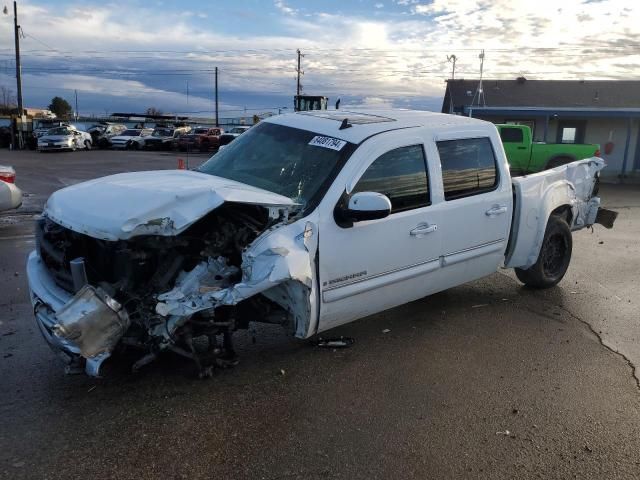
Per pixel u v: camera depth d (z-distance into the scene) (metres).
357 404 3.69
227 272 3.54
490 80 34.47
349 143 4.27
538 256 6.00
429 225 4.60
